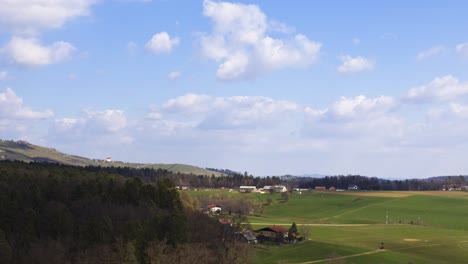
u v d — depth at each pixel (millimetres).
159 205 156750
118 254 115000
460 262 151000
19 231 118188
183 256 120125
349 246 171500
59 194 140000
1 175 143625
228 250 140500
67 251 115688
